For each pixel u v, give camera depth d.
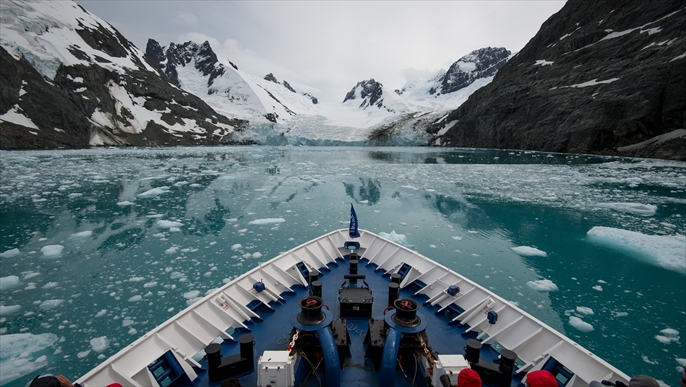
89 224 15.82
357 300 5.72
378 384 4.37
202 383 4.53
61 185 24.84
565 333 7.64
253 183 27.45
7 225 15.52
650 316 8.30
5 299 8.89
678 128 37.28
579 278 10.45
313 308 4.40
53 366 6.31
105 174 30.00
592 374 4.12
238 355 4.57
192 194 22.86
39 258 11.69
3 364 6.32
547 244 13.50
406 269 7.52
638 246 12.60
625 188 23.75
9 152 41.84
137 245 13.08
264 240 13.79
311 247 8.30
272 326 5.79
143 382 4.26
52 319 7.94
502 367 4.11
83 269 10.79
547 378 3.10
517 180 27.70
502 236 14.52
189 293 9.15
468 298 6.16
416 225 16.20
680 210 18.14
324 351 4.13
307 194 23.48
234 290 6.22
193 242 13.48
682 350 6.99
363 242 9.02
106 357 6.59
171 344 4.78
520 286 9.92
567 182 26.19
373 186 26.44
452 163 41.62
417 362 4.40
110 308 8.43
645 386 2.85
